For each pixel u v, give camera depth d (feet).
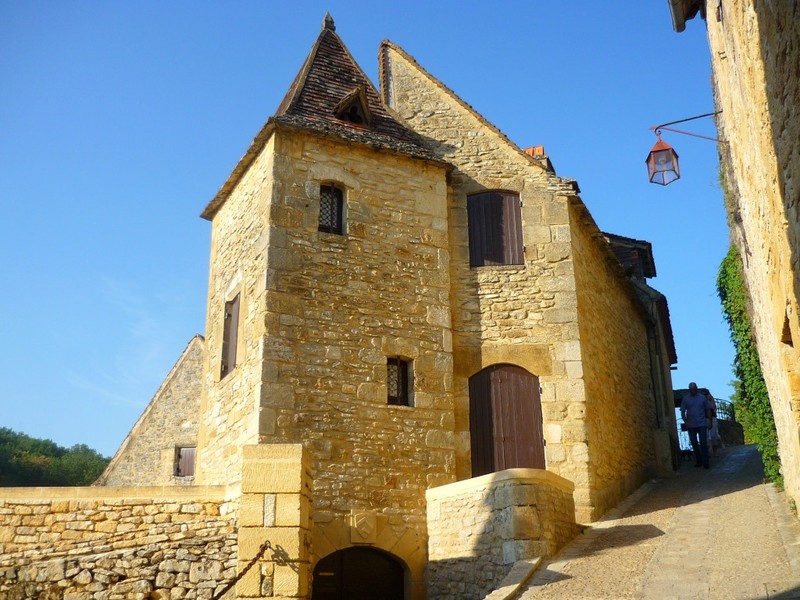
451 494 33.35
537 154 51.39
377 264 38.78
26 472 117.08
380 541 34.24
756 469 47.88
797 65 14.83
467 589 31.30
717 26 27.45
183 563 25.09
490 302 41.42
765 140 18.80
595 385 42.04
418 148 42.32
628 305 54.85
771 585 22.49
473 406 39.81
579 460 38.19
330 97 42.88
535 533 29.37
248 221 40.01
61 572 24.57
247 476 24.35
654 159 30.12
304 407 34.71
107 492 27.27
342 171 39.42
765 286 25.96
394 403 37.40
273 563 23.56
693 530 31.60
